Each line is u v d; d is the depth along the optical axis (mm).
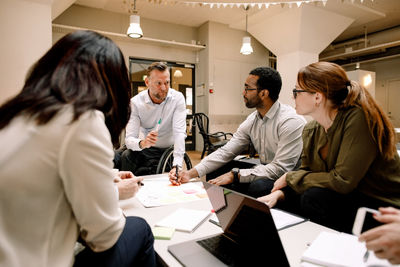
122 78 729
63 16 5859
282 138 1898
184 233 1007
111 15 6359
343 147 1274
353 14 6141
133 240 786
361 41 8188
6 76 3453
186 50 7418
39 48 3607
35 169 528
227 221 914
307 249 815
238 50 7594
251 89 1962
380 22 7230
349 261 738
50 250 564
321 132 1461
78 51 659
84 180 573
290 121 1893
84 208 588
